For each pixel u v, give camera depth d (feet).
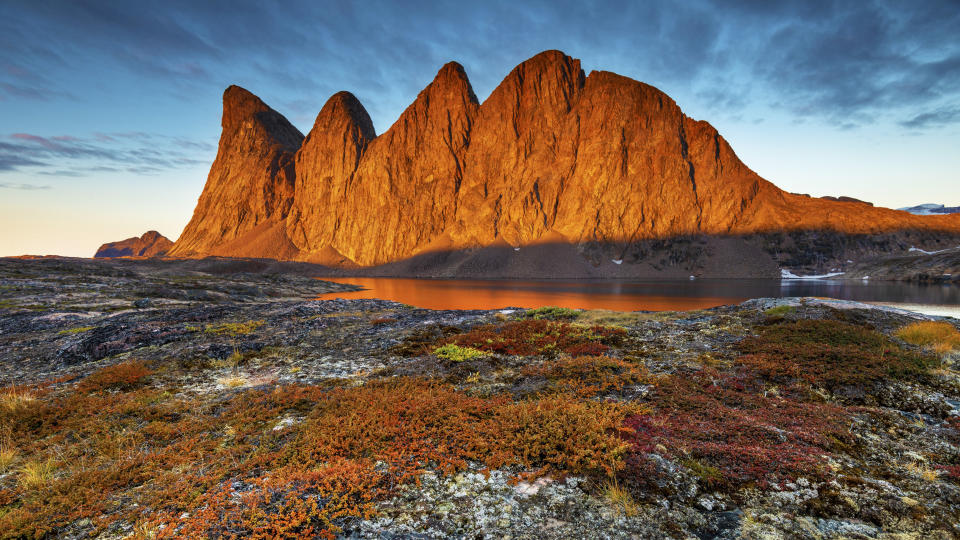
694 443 27.25
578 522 20.13
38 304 159.94
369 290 418.31
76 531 20.61
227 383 48.19
